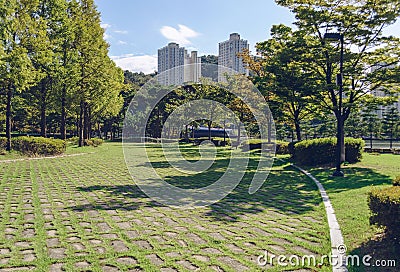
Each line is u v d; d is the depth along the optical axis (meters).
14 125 36.81
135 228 5.50
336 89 12.66
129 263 4.03
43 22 18.92
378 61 13.78
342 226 5.31
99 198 7.98
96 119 38.19
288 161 16.64
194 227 5.57
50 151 20.25
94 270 3.82
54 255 4.27
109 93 28.05
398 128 28.89
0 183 10.00
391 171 11.82
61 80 21.02
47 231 5.30
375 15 12.42
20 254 4.31
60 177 11.51
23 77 16.83
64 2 21.05
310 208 6.90
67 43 21.66
